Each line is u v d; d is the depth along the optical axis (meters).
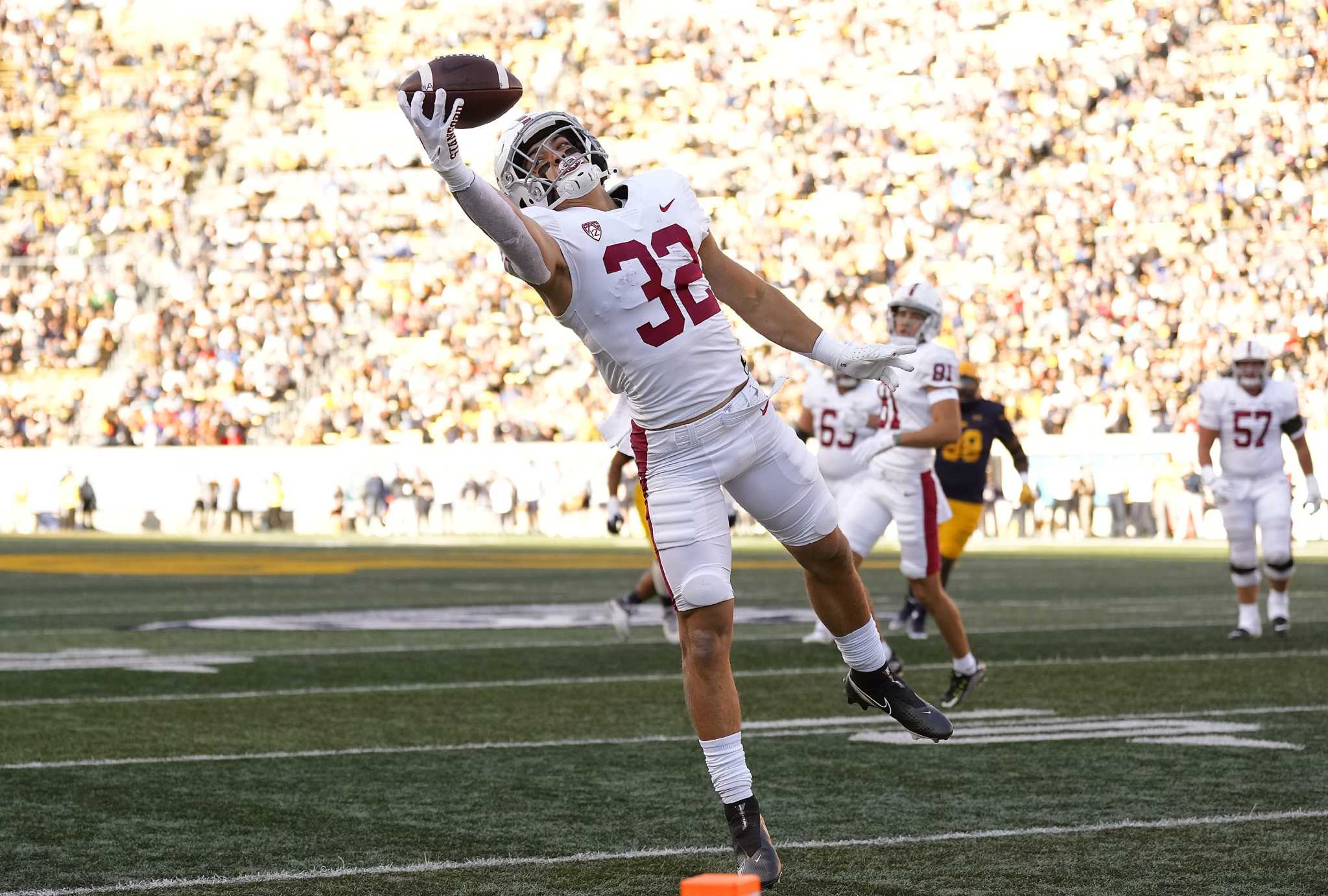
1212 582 23.66
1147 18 47.12
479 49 49.81
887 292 43.88
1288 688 11.35
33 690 11.63
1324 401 39.47
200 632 16.44
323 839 6.54
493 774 8.05
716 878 3.60
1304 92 45.44
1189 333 41.38
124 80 50.09
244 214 47.09
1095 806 7.10
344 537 40.84
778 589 22.83
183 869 6.01
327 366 44.56
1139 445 38.44
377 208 46.78
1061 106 46.09
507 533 41.81
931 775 7.94
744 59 48.75
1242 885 5.60
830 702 10.77
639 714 10.28
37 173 48.12
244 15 51.16
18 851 6.32
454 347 44.31
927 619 17.48
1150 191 44.31
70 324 45.59
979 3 48.00
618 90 48.66
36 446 44.12
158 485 43.00
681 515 5.72
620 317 5.66
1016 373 41.25
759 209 45.75
